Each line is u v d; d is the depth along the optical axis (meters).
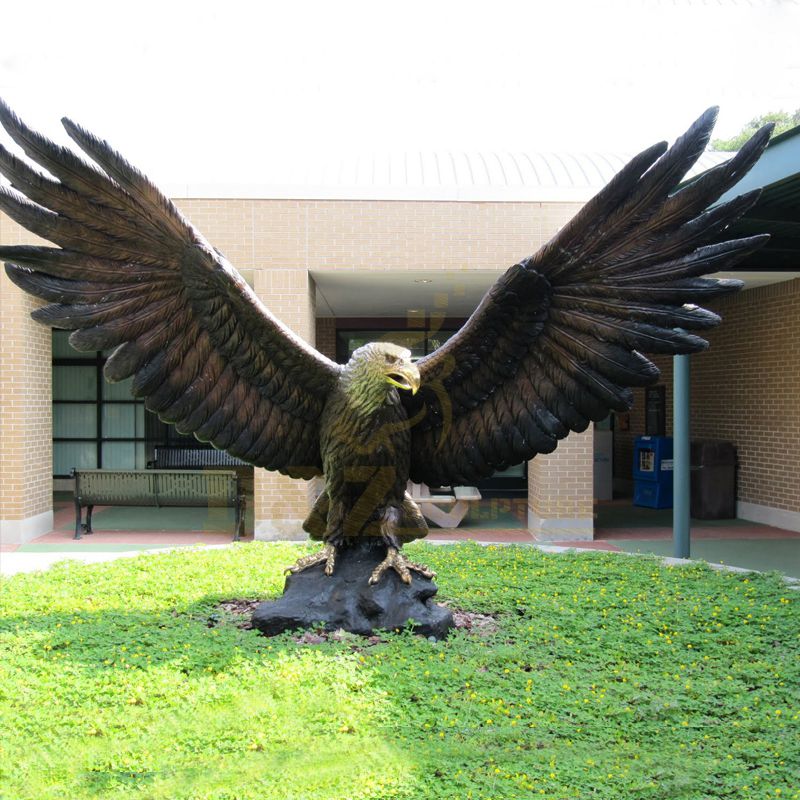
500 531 12.05
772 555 10.18
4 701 4.35
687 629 5.75
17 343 10.70
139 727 4.02
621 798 3.39
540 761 3.70
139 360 4.95
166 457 16.09
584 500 11.14
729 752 3.84
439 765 3.64
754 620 6.00
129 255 4.73
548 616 6.05
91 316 4.79
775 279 11.89
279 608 5.51
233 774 3.52
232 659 4.90
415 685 4.49
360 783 3.47
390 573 5.55
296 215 10.57
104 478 11.12
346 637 5.29
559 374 5.23
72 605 6.38
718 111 4.42
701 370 14.49
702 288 4.78
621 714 4.23
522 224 10.52
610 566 7.96
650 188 4.55
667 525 12.52
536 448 5.37
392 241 10.55
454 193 10.50
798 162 6.41
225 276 4.61
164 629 5.60
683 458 9.12
